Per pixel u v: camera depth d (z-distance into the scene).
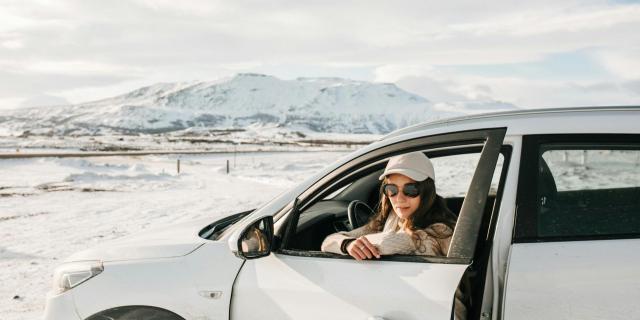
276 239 2.31
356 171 2.43
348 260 2.15
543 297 1.79
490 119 2.12
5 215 12.03
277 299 2.18
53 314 2.47
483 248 2.08
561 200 1.91
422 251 2.11
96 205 13.87
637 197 1.86
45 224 10.68
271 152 67.44
